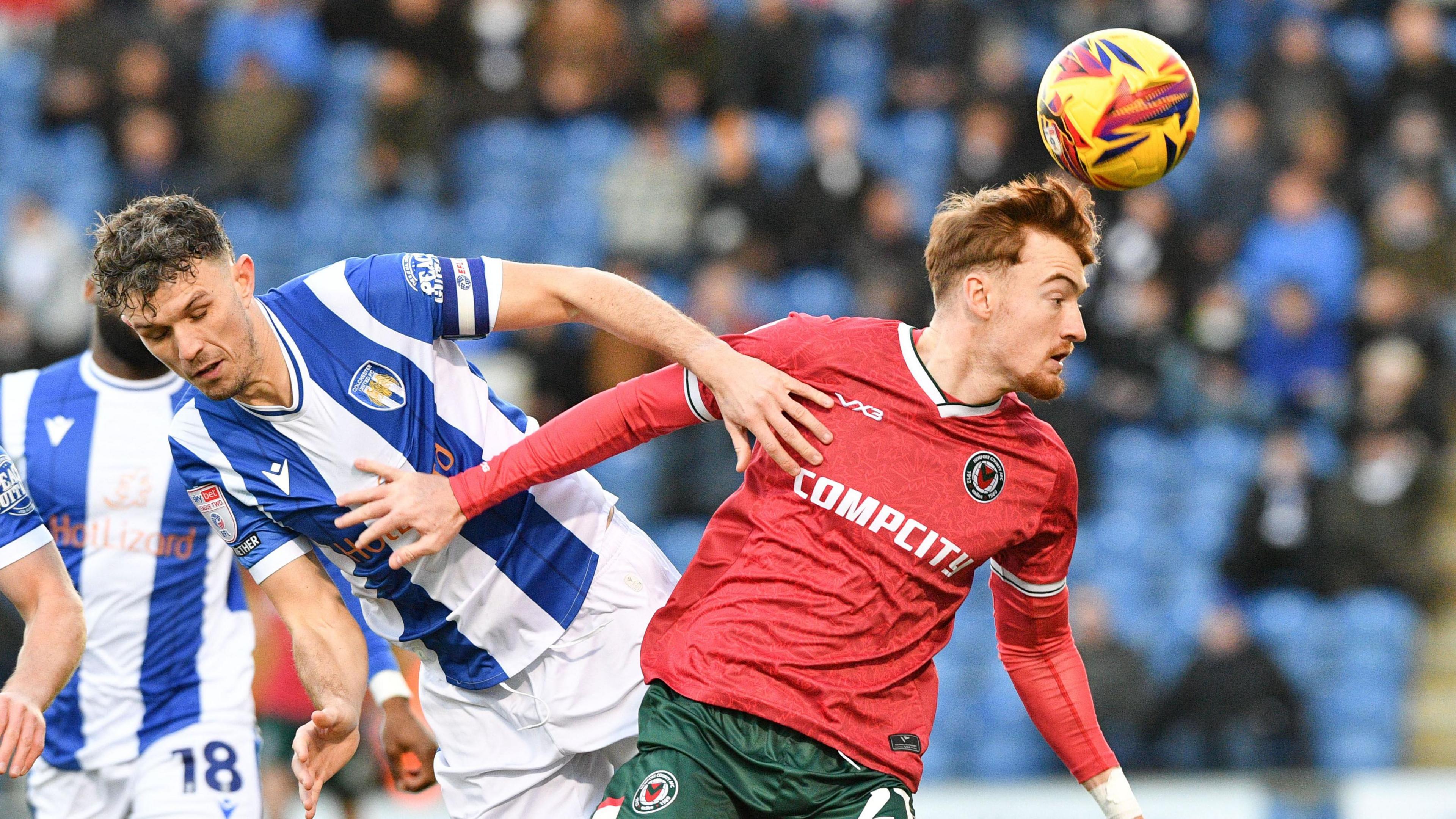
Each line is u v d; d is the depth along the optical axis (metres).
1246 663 30.98
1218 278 38.81
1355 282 40.41
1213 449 36.84
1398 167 41.91
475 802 13.71
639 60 44.72
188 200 11.20
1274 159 41.81
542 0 45.22
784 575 11.38
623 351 35.88
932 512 11.27
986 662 33.06
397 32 45.19
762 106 44.44
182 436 12.24
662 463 34.97
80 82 42.72
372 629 13.31
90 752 14.93
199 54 43.38
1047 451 11.48
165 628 14.97
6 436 14.88
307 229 42.09
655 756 11.36
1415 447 35.81
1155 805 27.06
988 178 39.94
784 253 39.94
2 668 25.94
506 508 12.68
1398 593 34.31
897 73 45.31
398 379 12.03
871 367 11.41
